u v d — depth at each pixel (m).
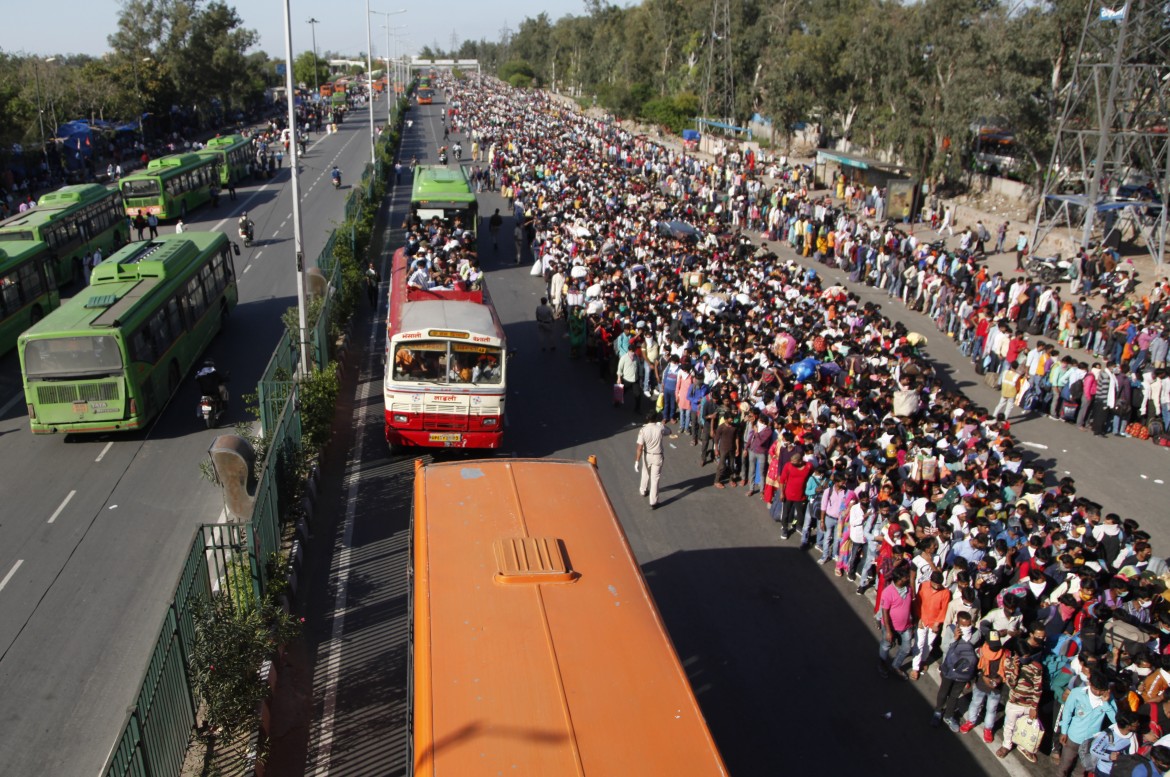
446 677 6.43
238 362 22.00
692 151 68.06
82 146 57.50
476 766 5.66
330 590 11.67
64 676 9.94
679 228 32.25
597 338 21.02
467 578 7.56
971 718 9.33
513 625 7.00
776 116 60.34
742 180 44.00
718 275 24.50
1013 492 12.73
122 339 16.25
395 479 15.09
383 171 52.78
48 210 29.23
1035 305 24.72
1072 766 8.55
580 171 46.44
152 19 81.25
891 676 10.27
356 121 101.81
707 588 12.03
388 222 40.94
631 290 23.19
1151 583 10.57
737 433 15.40
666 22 87.44
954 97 40.38
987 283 25.12
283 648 10.15
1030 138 38.72
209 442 17.14
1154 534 14.29
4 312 22.45
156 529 13.50
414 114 110.44
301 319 18.19
